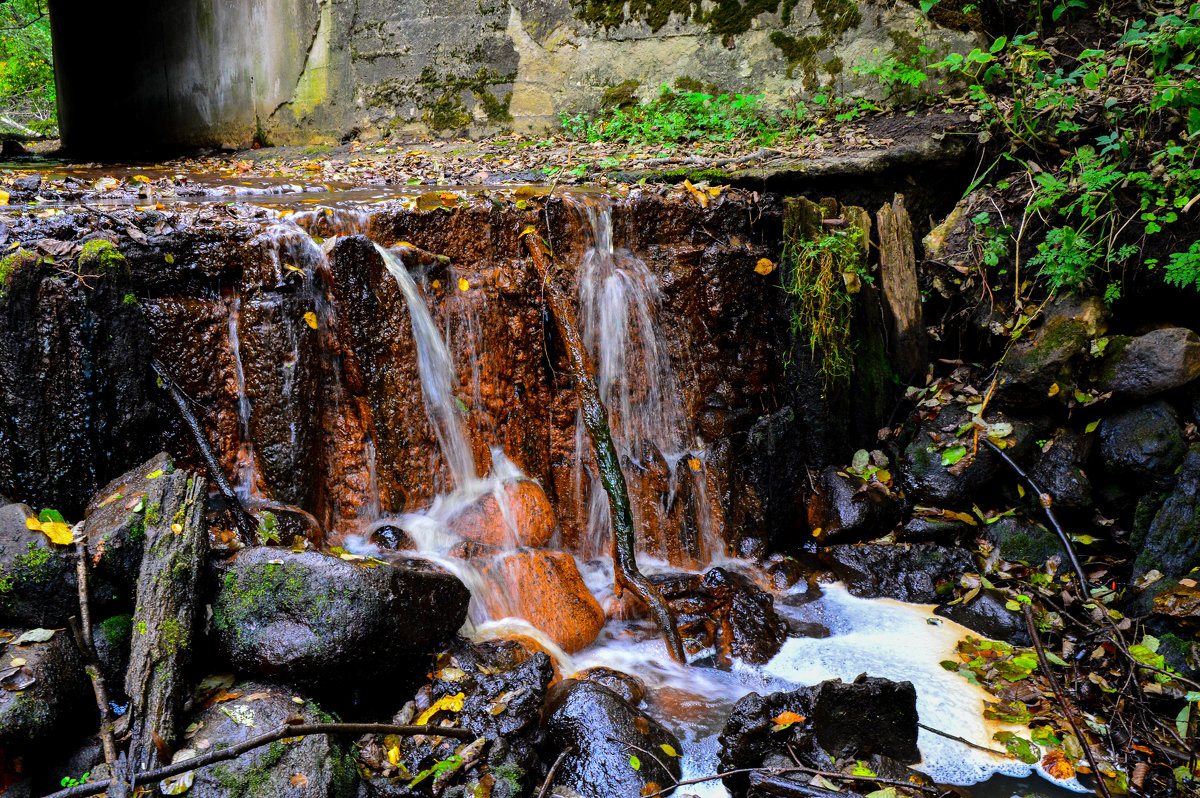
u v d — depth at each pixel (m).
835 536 5.36
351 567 3.32
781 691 4.11
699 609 4.67
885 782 3.39
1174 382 4.96
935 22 6.73
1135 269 5.33
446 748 3.32
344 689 3.42
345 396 4.38
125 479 3.56
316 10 8.66
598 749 3.47
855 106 7.02
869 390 5.77
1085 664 4.33
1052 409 5.32
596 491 5.09
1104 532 5.12
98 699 3.00
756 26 7.26
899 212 5.85
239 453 4.20
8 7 20.12
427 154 7.58
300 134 9.08
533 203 4.91
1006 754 3.75
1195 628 4.29
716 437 5.32
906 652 4.46
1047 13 6.70
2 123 20.41
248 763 2.89
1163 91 5.37
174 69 10.26
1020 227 5.74
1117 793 3.54
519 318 4.87
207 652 3.32
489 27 8.11
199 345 4.08
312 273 4.21
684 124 7.27
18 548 3.05
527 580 4.36
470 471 4.72
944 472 5.33
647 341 5.26
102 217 3.99
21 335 3.46
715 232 5.36
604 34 7.75
